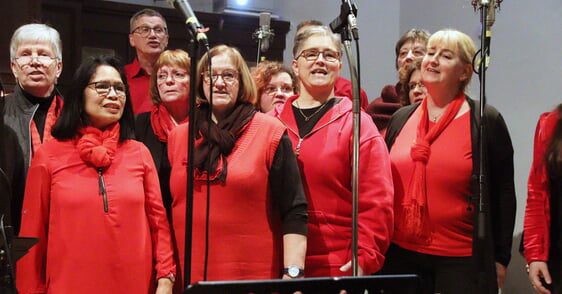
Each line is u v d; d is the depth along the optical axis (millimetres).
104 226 2445
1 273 1986
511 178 2881
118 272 2439
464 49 2857
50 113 2990
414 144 2850
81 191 2457
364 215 2592
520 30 4164
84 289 2402
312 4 5473
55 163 2496
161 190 2752
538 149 2992
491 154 2830
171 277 2498
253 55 5367
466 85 2932
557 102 3871
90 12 4953
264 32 3832
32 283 2436
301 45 2768
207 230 2240
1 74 4203
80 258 2414
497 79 4332
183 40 5184
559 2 3896
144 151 2650
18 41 3018
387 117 3633
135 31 3949
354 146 2314
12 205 2789
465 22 4680
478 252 2666
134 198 2508
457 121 2844
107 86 2574
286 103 2801
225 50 2600
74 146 2547
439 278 2773
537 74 4023
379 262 2580
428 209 2785
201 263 2453
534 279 2934
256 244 2453
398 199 2848
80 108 2580
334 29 2420
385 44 5520
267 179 2500
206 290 1570
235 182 2443
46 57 3004
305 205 2490
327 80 2727
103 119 2588
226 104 2547
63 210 2438
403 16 5484
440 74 2852
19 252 2115
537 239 2947
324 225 2611
